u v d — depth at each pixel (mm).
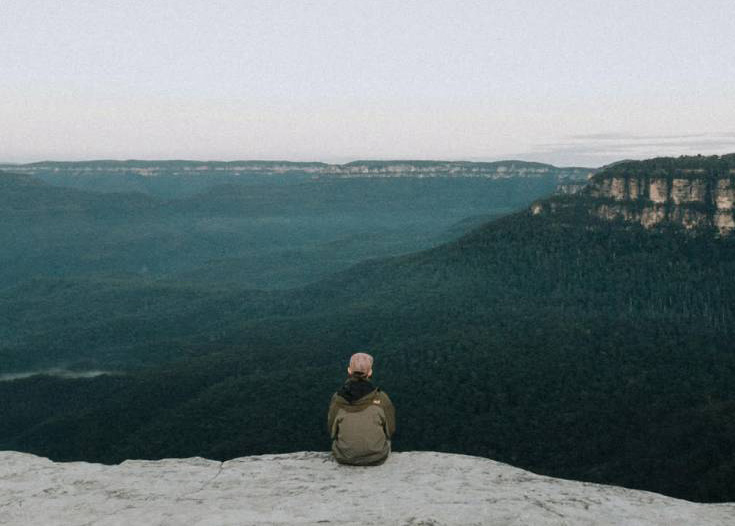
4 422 129250
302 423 91312
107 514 8539
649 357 123125
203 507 8617
